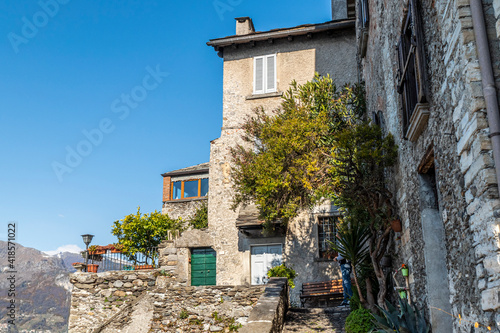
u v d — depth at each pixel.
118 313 11.68
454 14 4.44
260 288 10.81
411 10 5.83
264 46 16.36
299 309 10.80
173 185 22.48
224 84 16.39
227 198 15.66
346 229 9.28
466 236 4.41
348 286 11.16
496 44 4.11
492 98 3.95
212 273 15.59
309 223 14.58
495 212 3.79
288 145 9.80
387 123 8.60
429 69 5.45
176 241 15.52
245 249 15.12
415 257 6.52
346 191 8.31
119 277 13.59
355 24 15.00
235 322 10.69
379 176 7.96
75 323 13.23
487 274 3.93
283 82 15.94
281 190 10.62
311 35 15.91
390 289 8.65
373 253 8.23
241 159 14.12
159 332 11.12
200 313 10.98
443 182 5.05
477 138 4.02
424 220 6.00
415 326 5.81
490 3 4.21
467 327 4.48
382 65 8.98
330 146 9.83
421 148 5.97
